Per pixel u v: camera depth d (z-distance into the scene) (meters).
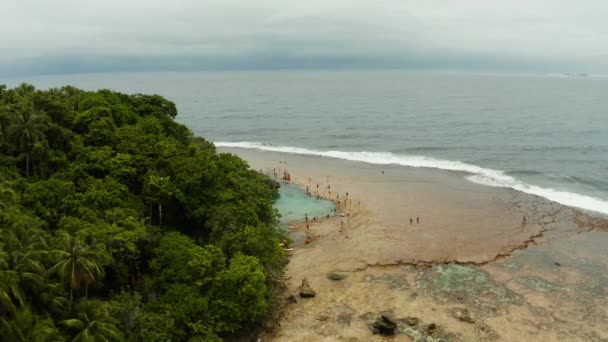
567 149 121.12
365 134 150.38
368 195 87.25
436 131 152.12
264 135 155.12
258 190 70.44
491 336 45.12
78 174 55.00
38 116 56.16
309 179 98.56
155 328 39.78
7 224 37.72
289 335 46.25
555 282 54.88
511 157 114.94
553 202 81.81
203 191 59.31
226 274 44.91
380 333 46.09
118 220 47.06
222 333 43.75
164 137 69.25
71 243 35.62
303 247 65.75
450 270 58.09
